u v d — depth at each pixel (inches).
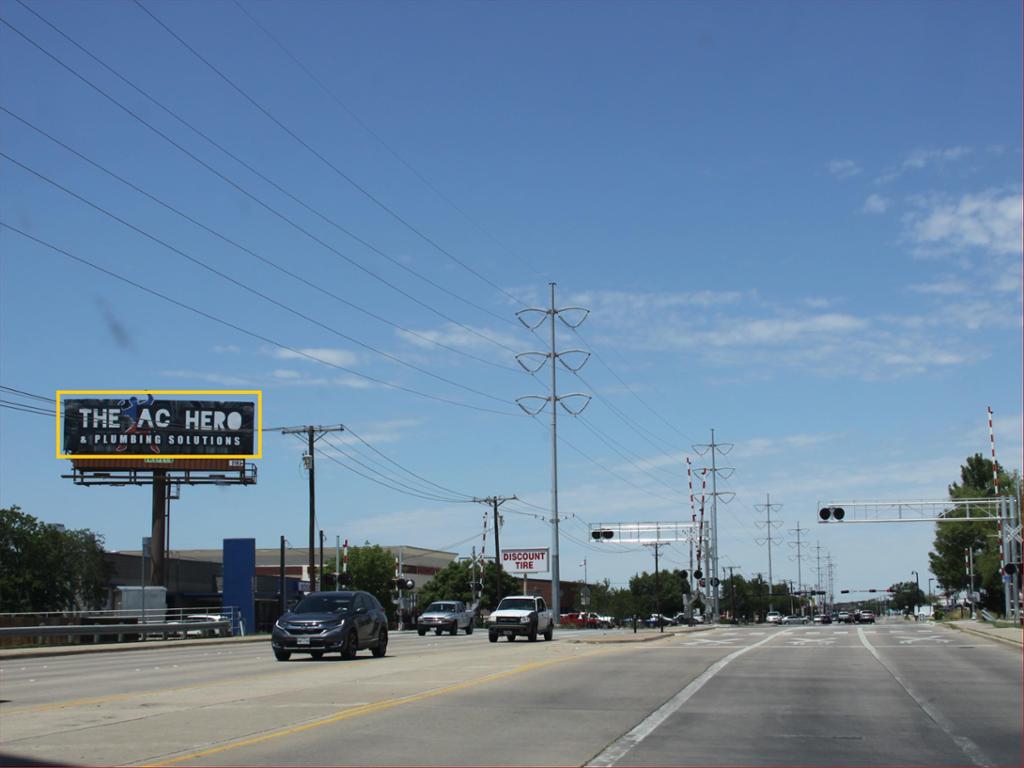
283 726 550.3
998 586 3725.4
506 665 1034.1
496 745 493.4
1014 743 523.2
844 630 2363.4
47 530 2637.8
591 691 762.2
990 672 978.1
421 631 2196.1
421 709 634.2
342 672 947.3
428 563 5403.5
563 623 3811.5
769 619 5462.6
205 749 473.1
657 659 1147.3
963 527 4087.1
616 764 448.8
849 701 713.0
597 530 3157.0
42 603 2596.0
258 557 5098.4
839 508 2659.9
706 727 572.7
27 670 1123.3
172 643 1819.6
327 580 3550.7
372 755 460.1
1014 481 4028.1
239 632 2433.6
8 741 497.7
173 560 3011.8
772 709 661.3
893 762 464.8
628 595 3535.9
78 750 469.4
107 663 1248.2
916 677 916.6
